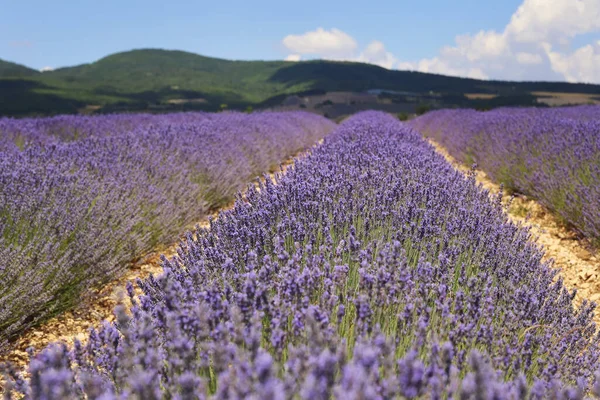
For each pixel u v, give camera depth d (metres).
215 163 6.57
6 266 2.95
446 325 2.04
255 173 8.27
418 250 2.93
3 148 6.27
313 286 2.17
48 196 3.98
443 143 15.82
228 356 1.51
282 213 3.25
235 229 2.90
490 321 2.10
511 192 7.39
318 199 3.53
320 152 5.77
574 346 2.21
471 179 4.62
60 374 1.17
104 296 3.63
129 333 1.73
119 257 3.85
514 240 3.39
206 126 8.81
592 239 4.75
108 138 6.58
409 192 3.87
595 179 5.29
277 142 11.14
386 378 1.45
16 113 61.56
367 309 1.82
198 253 2.82
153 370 1.49
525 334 2.18
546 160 6.66
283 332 1.70
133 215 4.30
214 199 6.23
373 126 9.48
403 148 6.02
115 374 1.76
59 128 10.94
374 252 2.78
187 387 1.40
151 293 2.40
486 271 2.75
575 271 4.30
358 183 3.99
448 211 3.54
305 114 25.56
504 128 10.20
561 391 1.69
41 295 3.00
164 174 5.52
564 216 5.39
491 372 1.48
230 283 2.32
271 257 2.72
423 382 1.42
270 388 1.05
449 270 2.56
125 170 5.18
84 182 4.39
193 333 1.80
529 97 58.84
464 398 1.32
